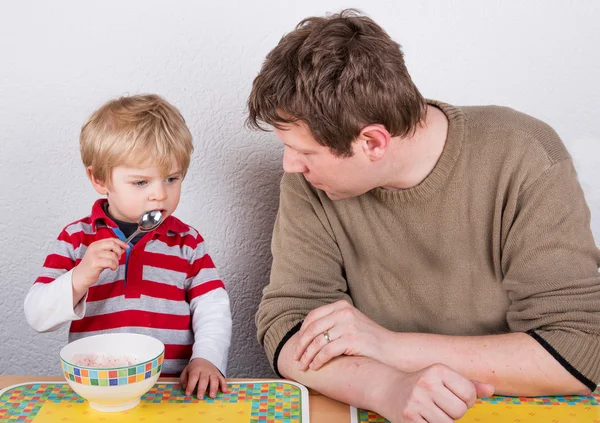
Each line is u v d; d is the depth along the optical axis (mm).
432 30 1479
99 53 1438
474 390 842
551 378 943
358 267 1209
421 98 1018
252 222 1543
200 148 1496
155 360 891
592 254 1034
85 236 1189
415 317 1188
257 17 1453
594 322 969
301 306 1119
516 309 1045
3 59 1426
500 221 1078
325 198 1188
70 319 1070
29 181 1476
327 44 926
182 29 1445
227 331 1197
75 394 945
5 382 987
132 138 1103
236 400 938
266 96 952
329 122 928
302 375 993
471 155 1079
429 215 1111
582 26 1479
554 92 1508
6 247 1500
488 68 1495
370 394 900
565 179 1052
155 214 1147
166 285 1207
